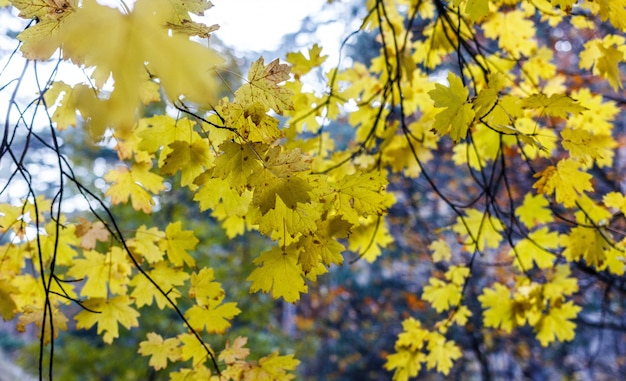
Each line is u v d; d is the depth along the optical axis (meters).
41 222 0.88
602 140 1.00
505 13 1.09
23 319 0.83
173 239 0.88
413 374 1.13
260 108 0.63
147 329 2.65
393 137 1.11
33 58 0.50
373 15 1.09
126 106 0.40
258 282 0.66
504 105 0.66
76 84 0.48
